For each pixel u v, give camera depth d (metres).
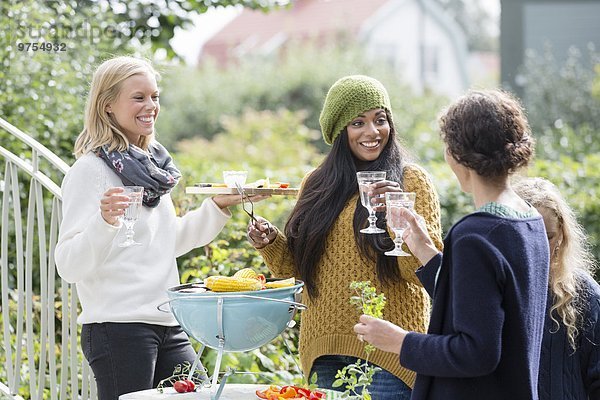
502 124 2.74
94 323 3.68
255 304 3.14
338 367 3.64
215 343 3.21
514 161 2.75
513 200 2.81
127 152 3.72
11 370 4.43
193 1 7.25
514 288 2.63
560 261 3.24
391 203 3.19
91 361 3.70
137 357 3.65
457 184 7.15
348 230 3.62
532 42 18.72
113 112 3.74
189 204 5.59
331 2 30.20
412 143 15.25
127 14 7.05
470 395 2.70
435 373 2.67
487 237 2.64
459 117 2.78
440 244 3.54
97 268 3.64
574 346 3.23
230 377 4.88
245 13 31.69
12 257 5.90
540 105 17.31
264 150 16.86
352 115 3.65
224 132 21.19
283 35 29.38
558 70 18.38
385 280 3.52
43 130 6.07
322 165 3.79
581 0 18.48
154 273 3.74
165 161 3.92
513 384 2.68
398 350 2.78
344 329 3.57
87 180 3.64
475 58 39.53
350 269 3.59
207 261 5.25
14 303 5.61
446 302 2.75
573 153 11.28
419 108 20.48
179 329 3.83
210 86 21.73
